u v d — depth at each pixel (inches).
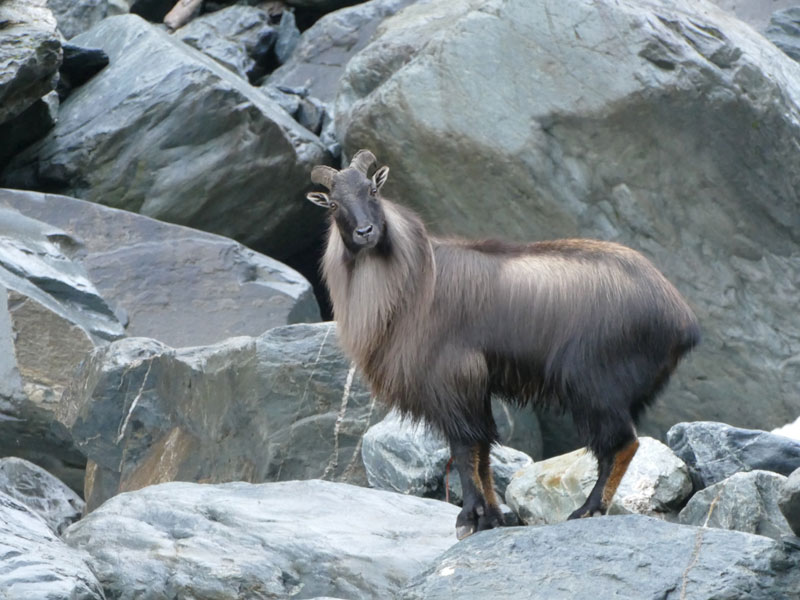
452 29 1688.0
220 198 1834.4
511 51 1662.2
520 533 856.3
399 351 911.0
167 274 1692.9
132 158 1815.9
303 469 1334.9
